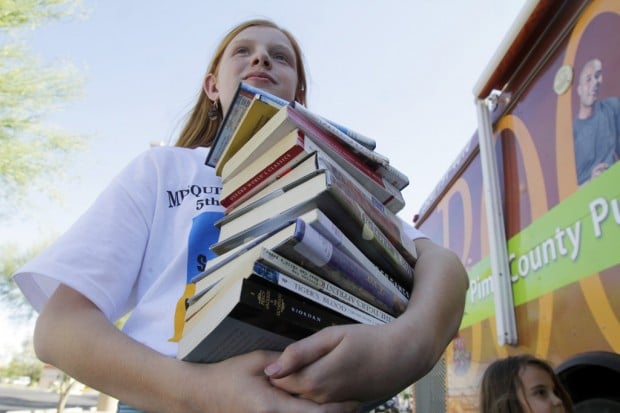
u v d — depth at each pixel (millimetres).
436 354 921
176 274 1108
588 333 1409
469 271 2330
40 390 41625
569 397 1531
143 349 859
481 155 2121
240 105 1067
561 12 1654
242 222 998
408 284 1112
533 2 1703
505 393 1692
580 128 1507
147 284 1111
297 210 874
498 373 1766
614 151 1338
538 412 1594
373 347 788
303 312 777
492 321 2025
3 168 9125
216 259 968
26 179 9344
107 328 907
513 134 1939
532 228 1747
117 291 1023
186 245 1146
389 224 1056
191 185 1251
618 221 1303
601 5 1453
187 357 813
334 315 831
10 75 8969
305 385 741
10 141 9125
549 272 1621
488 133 2111
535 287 1706
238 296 704
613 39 1385
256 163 1015
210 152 1180
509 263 1896
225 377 776
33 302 1044
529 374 1660
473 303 2256
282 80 1577
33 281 1036
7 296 17469
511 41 1852
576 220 1492
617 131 1332
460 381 2350
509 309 1857
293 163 940
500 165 2029
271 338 773
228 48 1663
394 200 1119
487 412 1782
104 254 1018
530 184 1785
